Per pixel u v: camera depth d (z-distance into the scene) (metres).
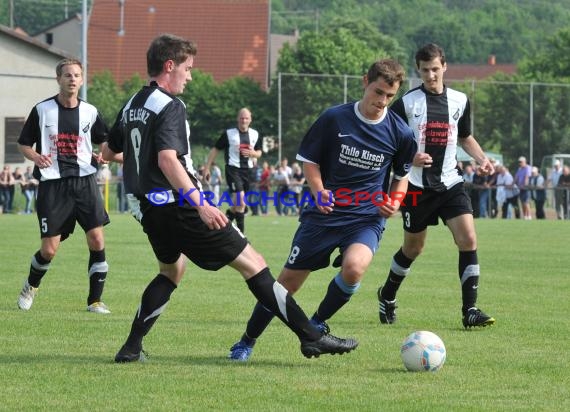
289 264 21.41
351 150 21.16
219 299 30.33
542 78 162.12
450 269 40.44
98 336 23.16
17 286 33.44
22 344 21.98
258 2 174.50
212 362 20.00
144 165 18.78
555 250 50.62
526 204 88.44
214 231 18.80
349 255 20.55
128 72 171.25
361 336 23.69
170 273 20.00
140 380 18.09
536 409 16.19
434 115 26.14
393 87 20.73
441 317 27.11
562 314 27.80
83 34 96.69
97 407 16.08
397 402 16.56
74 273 37.50
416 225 25.89
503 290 33.69
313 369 19.38
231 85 150.00
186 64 19.22
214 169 98.12
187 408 16.02
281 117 109.00
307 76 109.00
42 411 15.81
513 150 112.12
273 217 86.12
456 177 26.23
